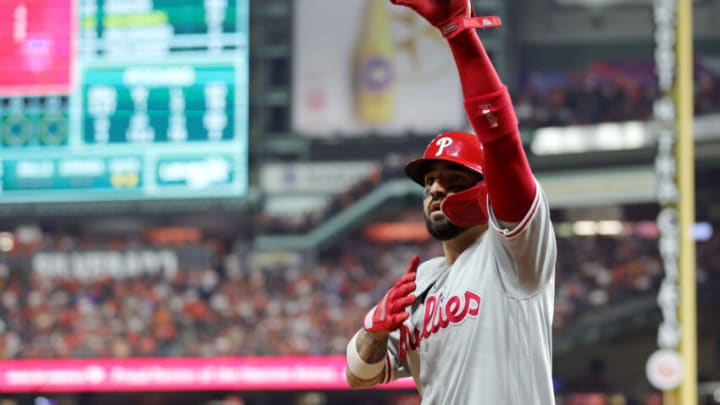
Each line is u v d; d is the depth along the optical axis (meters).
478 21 5.18
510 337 5.49
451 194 5.80
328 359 45.28
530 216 5.23
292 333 47.66
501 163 5.18
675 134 28.23
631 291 49.59
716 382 47.41
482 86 5.17
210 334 48.41
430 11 5.20
